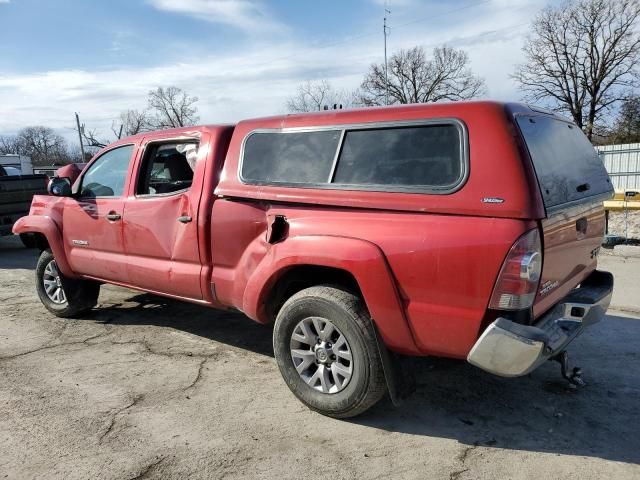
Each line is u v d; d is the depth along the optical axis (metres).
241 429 3.30
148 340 4.93
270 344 4.79
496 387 3.87
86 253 5.04
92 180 5.09
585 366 4.21
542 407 3.57
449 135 2.90
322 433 3.25
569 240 3.15
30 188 10.92
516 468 2.88
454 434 3.24
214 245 3.95
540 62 48.69
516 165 2.69
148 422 3.39
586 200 3.31
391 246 2.97
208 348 4.70
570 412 3.50
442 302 2.86
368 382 3.16
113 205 4.70
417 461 2.96
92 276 5.11
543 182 2.82
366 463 2.94
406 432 3.26
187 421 3.40
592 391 3.79
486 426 3.34
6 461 2.98
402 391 3.18
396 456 3.01
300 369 3.49
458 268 2.78
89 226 4.94
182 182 4.36
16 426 3.35
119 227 4.64
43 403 3.66
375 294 3.02
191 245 4.07
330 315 3.25
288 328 3.49
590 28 45.97
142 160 4.57
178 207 4.15
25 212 10.77
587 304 3.25
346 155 3.28
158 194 4.41
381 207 3.05
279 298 3.73
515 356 2.70
